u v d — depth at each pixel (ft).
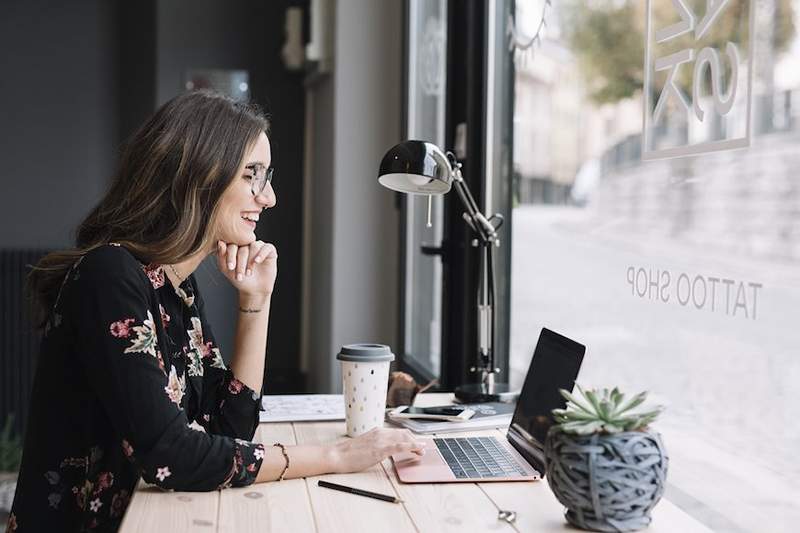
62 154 16.57
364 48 11.99
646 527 4.02
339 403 6.70
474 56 9.02
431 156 6.12
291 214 16.31
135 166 5.16
